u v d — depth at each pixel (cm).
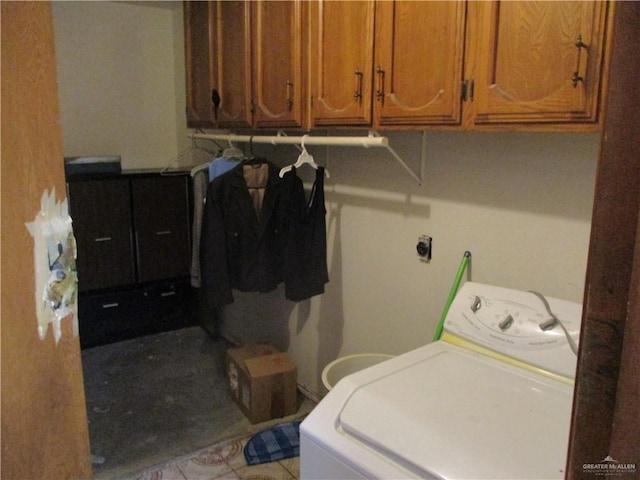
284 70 215
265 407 264
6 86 46
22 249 48
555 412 120
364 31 173
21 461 50
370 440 114
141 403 283
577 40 115
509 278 178
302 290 250
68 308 55
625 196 39
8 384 48
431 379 136
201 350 355
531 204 169
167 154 397
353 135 238
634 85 38
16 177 47
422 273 211
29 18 47
